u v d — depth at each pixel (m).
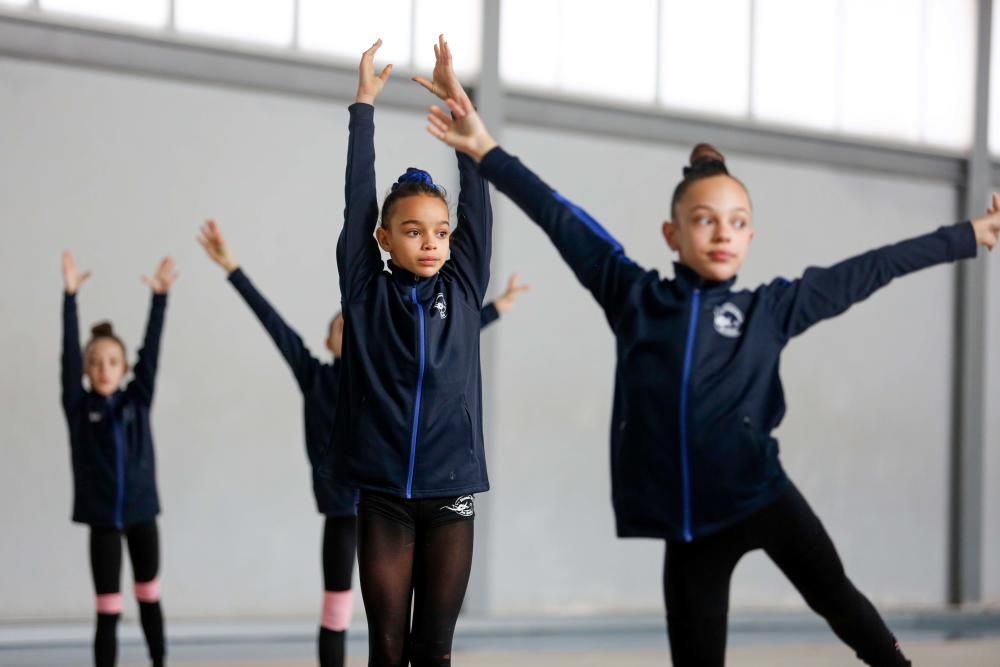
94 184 9.74
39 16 9.59
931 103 13.02
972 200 13.09
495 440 10.98
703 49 12.01
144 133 9.91
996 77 13.44
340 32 10.57
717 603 3.71
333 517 6.20
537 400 11.15
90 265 9.70
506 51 11.24
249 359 10.15
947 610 12.36
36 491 9.48
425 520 4.07
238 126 10.23
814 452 12.20
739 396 3.63
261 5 10.29
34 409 9.50
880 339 12.59
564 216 3.89
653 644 9.88
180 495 9.88
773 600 11.88
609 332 11.44
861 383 12.46
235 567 10.02
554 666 8.47
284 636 9.82
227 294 10.11
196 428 9.95
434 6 10.91
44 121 9.63
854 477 12.38
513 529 11.01
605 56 11.60
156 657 7.15
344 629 6.20
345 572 6.18
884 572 12.47
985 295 13.00
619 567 11.37
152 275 9.88
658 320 3.69
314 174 10.46
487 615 10.74
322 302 10.41
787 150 12.31
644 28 11.76
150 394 7.12
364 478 3.99
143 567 7.09
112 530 6.93
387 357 4.02
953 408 12.91
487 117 10.98
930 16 13.02
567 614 11.06
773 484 3.71
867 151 12.67
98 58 9.75
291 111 10.41
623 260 3.84
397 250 4.09
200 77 10.05
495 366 10.98
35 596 9.43
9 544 9.38
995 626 11.98
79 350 6.98
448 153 10.94
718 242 3.66
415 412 3.99
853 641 3.96
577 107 11.45
